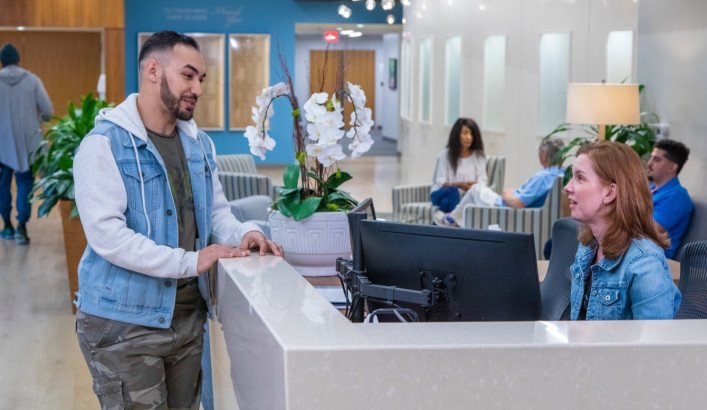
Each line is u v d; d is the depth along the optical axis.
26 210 9.52
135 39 16.94
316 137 3.45
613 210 2.56
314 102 3.46
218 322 2.66
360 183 15.36
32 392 5.02
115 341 2.68
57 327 6.36
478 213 7.45
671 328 1.88
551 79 10.04
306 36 25.75
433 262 2.46
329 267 3.52
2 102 9.41
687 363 1.77
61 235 10.13
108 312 2.66
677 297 2.55
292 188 3.53
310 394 1.65
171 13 17.08
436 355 1.69
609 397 1.76
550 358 1.73
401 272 2.54
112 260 2.57
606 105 6.76
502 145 11.18
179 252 2.59
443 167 9.02
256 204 6.03
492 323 1.90
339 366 1.66
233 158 9.80
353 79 27.50
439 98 13.35
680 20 6.73
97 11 13.93
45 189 6.64
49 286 7.61
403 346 1.68
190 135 2.87
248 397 2.11
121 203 2.62
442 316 2.48
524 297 2.34
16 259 8.73
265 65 17.52
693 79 6.58
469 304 2.43
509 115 10.98
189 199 2.84
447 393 1.70
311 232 3.44
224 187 8.52
